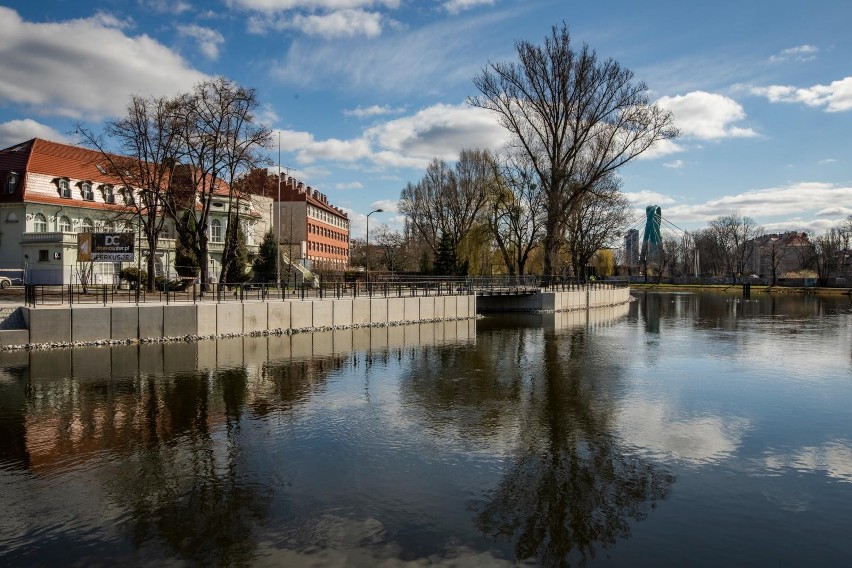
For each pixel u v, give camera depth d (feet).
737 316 163.02
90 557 28.27
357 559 28.27
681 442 46.55
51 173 161.07
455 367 78.02
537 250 223.30
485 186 207.10
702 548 29.68
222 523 31.86
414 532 31.01
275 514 32.99
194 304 95.71
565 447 45.14
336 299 115.96
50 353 80.48
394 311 127.03
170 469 39.73
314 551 28.94
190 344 91.04
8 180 156.25
